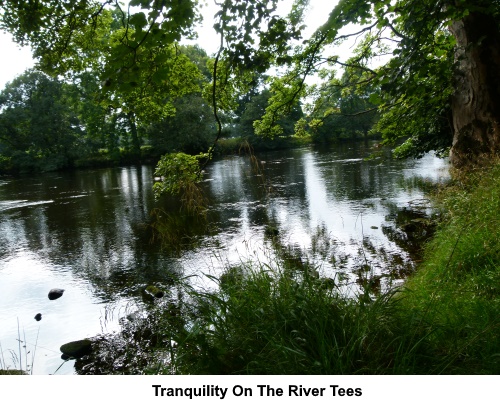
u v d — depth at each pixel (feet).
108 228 34.40
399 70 12.51
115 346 14.32
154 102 22.21
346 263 20.44
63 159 110.11
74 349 14.12
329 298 9.30
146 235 31.14
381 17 14.47
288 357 7.39
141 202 46.21
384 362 7.38
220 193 47.88
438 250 16.11
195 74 21.90
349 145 120.16
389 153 77.30
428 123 28.94
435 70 13.74
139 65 8.22
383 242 23.85
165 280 20.76
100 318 17.06
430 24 13.71
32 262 26.22
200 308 10.65
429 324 8.40
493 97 21.66
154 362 10.61
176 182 21.11
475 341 7.66
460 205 17.69
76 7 16.25
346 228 28.14
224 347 8.59
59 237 32.45
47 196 55.83
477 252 13.12
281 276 11.89
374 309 8.51
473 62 21.90
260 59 12.67
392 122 26.68
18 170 111.45
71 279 22.53
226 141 124.88
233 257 23.02
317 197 40.70
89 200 49.98
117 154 114.11
